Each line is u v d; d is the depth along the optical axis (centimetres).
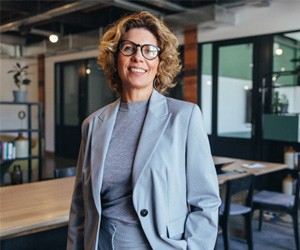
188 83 612
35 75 923
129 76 119
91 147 120
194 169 114
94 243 113
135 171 108
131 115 121
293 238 355
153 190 107
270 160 525
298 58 491
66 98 856
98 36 632
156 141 110
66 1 496
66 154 860
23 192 241
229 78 572
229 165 363
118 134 119
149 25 120
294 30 490
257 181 530
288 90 506
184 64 616
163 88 131
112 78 134
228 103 576
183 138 113
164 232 108
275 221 405
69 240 130
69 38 690
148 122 115
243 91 554
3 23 647
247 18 538
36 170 616
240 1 507
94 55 777
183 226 115
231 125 574
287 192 464
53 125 886
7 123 901
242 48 552
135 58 117
